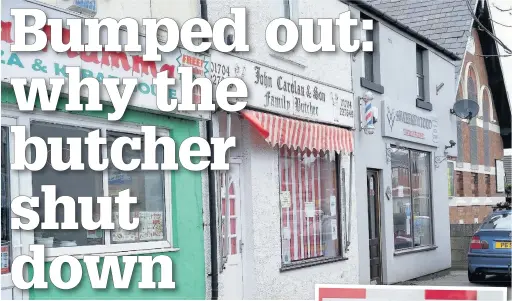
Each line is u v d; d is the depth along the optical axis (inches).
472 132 1088.8
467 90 1059.9
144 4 306.8
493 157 1198.9
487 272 538.6
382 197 545.6
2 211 241.0
